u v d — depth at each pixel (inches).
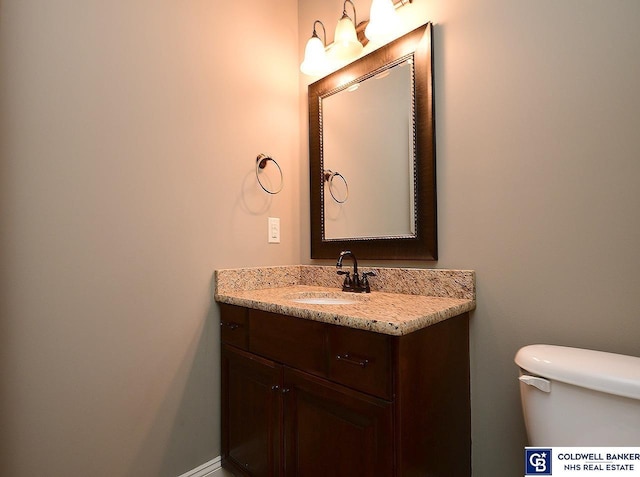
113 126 50.4
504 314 46.3
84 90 47.9
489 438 47.2
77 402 46.9
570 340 41.3
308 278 72.5
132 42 52.7
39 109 44.3
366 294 56.1
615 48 38.7
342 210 67.0
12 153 42.4
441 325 43.0
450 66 52.1
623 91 38.2
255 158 68.1
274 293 61.5
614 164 38.6
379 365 36.8
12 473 42.2
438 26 53.7
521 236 45.0
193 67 59.5
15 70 42.8
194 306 58.7
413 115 55.7
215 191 61.8
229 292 61.9
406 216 56.9
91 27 48.9
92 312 48.3
